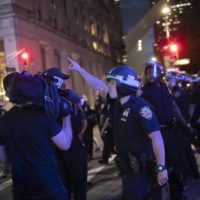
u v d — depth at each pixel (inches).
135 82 184.4
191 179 347.6
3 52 1333.7
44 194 154.3
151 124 177.3
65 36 1854.1
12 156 158.6
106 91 221.0
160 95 269.1
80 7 2251.5
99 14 2691.9
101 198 328.2
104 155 493.4
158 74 269.4
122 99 184.5
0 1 1320.1
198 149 462.9
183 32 2311.8
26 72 176.4
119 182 381.1
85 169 255.0
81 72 228.4
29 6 1439.5
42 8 1593.3
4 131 159.3
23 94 156.6
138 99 182.1
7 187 411.5
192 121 461.7
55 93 161.6
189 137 338.3
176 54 1625.2
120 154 184.2
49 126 157.2
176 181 273.6
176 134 319.3
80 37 2169.0
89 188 365.7
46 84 161.5
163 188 182.9
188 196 299.1
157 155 176.7
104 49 2741.1
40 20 1551.4
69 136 165.0
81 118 251.8
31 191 155.1
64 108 164.2
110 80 186.4
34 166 155.0
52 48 1641.2
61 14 1847.9
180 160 305.6
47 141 157.2
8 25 1314.0
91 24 2487.7
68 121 167.2
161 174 174.7
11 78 162.2
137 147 180.2
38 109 159.5
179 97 380.2
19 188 157.2
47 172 155.5
